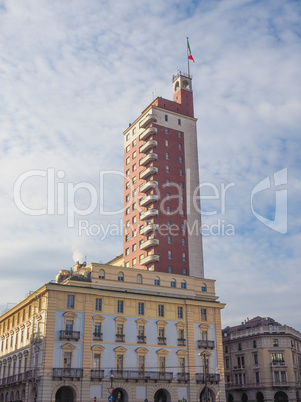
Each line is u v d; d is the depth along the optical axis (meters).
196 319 81.25
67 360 67.44
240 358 106.19
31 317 76.00
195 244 105.75
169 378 74.06
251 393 100.75
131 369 72.06
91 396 67.31
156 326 76.94
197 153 115.62
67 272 89.00
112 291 74.31
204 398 77.81
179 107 118.44
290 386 96.06
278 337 100.69
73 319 69.94
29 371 69.81
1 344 91.88
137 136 115.75
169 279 85.81
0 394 85.00
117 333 73.00
